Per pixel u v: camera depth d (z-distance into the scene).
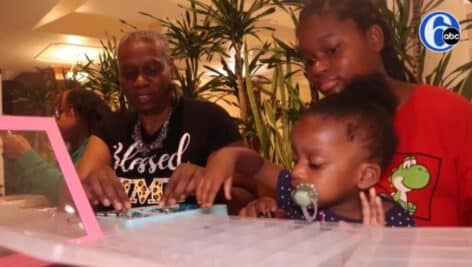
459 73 1.46
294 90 1.50
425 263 0.32
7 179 0.45
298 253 0.34
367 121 0.72
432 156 0.75
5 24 3.88
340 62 0.78
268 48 1.94
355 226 0.46
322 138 0.70
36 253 0.33
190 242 0.37
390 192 0.75
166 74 1.18
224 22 1.85
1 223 0.42
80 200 0.43
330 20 0.79
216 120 1.20
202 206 0.63
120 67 1.19
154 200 1.06
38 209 0.44
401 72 0.89
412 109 0.79
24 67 5.50
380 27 0.83
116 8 3.65
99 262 0.31
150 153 1.16
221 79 1.97
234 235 0.41
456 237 0.40
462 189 0.73
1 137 0.44
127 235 0.41
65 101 1.55
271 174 0.85
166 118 1.19
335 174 0.70
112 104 2.72
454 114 0.77
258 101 1.76
